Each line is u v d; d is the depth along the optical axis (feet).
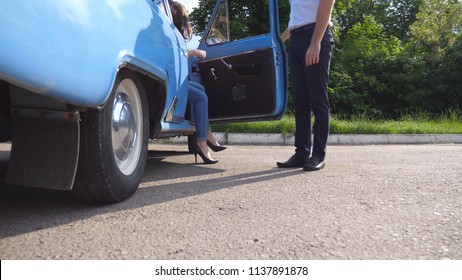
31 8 4.27
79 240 5.10
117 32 5.93
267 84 11.98
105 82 5.54
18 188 7.88
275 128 22.25
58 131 5.64
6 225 5.64
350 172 10.44
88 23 5.18
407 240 5.19
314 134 11.00
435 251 4.86
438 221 6.00
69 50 4.80
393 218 6.14
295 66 11.22
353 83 44.06
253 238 5.23
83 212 6.32
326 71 10.68
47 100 5.49
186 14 12.44
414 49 54.03
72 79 4.88
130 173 7.14
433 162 12.85
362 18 60.90
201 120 11.83
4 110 6.26
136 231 5.46
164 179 9.52
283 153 16.16
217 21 13.64
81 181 6.11
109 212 6.35
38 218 5.99
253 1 14.65
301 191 8.02
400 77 44.83
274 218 6.11
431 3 55.62
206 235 5.33
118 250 4.80
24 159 5.72
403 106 46.01
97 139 5.91
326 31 10.62
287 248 4.90
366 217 6.18
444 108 46.19
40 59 4.37
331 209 6.63
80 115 5.86
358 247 4.95
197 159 13.76
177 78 9.29
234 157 14.47
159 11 8.65
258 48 12.01
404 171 10.65
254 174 10.22
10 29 4.01
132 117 7.28
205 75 13.32
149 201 7.12
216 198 7.41
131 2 6.77
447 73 47.09
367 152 16.71
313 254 4.74
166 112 8.79
